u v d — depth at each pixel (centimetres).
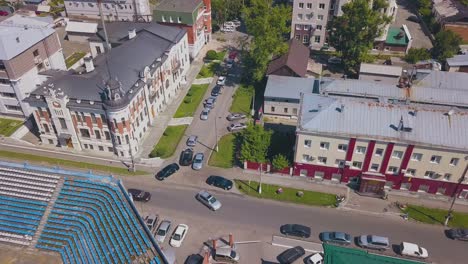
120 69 7650
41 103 7200
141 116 7812
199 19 10881
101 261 5603
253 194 6675
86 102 7025
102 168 7231
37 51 8550
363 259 4850
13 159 7431
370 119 6384
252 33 9312
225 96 9300
